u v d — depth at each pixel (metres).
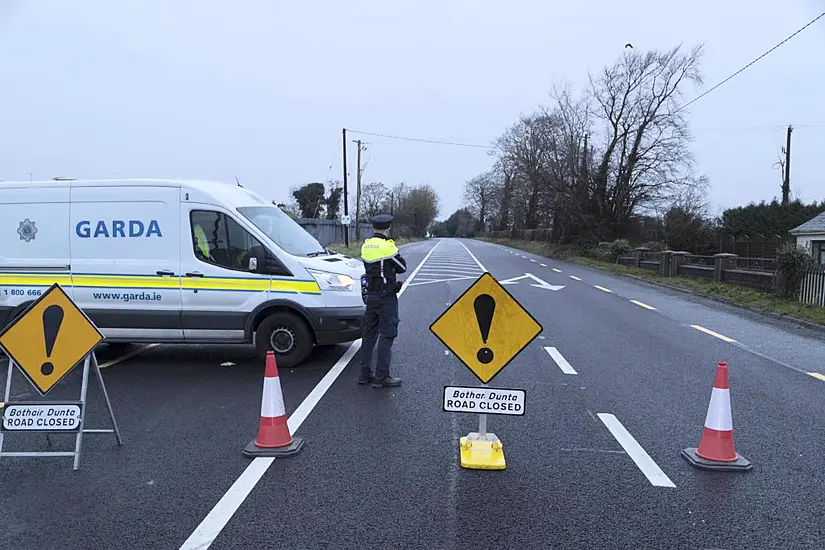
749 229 36.03
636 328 10.81
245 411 5.86
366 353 6.81
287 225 8.34
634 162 36.25
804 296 13.75
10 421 4.53
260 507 3.88
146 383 6.88
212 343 7.60
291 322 7.49
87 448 4.89
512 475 4.41
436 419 5.65
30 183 7.64
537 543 3.47
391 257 6.62
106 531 3.57
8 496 4.03
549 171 39.31
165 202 7.47
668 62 34.69
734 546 3.47
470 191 117.75
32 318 4.58
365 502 3.96
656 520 3.76
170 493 4.07
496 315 4.81
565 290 17.12
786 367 7.94
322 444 4.99
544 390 6.68
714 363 8.11
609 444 5.05
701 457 4.67
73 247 7.56
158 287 7.45
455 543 3.46
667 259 22.58
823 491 4.20
